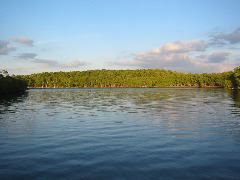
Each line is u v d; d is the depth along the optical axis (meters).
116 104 74.12
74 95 133.25
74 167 17.81
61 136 28.25
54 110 58.22
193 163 18.55
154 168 17.53
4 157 20.30
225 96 106.62
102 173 16.66
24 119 42.81
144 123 37.47
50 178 15.90
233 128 32.75
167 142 25.05
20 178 15.93
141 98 100.81
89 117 45.12
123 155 20.64
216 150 22.09
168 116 45.00
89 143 24.78
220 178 15.81
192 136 27.86
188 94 127.44
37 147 23.38
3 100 93.25
